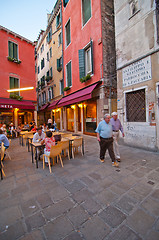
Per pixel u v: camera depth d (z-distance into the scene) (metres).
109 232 1.64
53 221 1.84
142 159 4.22
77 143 4.78
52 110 17.67
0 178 3.29
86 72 9.54
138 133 5.50
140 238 1.55
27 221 1.86
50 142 3.83
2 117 11.49
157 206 2.08
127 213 1.95
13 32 12.05
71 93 11.41
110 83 7.90
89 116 9.68
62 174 3.38
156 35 4.68
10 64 11.98
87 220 1.84
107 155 4.84
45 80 19.25
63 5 12.24
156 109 4.78
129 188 2.61
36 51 23.98
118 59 6.34
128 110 6.04
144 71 5.13
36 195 2.49
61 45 13.57
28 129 10.57
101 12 7.60
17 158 4.98
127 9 5.74
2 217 1.95
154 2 4.68
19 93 12.55
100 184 2.79
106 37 7.77
